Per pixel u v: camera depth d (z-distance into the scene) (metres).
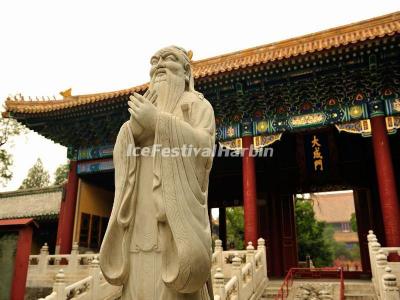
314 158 24.86
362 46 15.11
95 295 12.44
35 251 30.05
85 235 24.09
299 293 13.71
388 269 9.88
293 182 26.06
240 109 19.62
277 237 25.16
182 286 3.57
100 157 23.75
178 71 4.84
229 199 29.11
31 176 61.22
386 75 16.58
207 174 4.32
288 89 18.28
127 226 4.07
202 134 4.23
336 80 17.44
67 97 24.56
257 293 13.25
